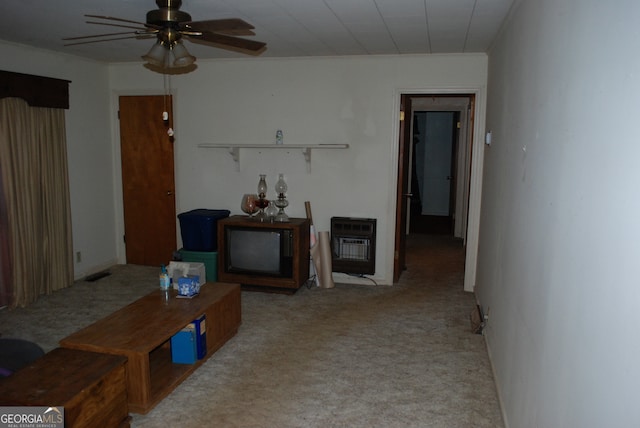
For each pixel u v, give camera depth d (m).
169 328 2.76
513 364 2.36
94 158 5.22
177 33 2.63
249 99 5.06
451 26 3.41
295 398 2.76
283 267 4.60
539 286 1.87
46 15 3.23
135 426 2.48
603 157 1.22
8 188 4.03
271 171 5.12
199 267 3.59
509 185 2.78
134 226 5.59
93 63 5.13
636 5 1.05
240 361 3.22
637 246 0.99
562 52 1.69
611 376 1.10
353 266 4.93
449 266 5.74
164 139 5.34
